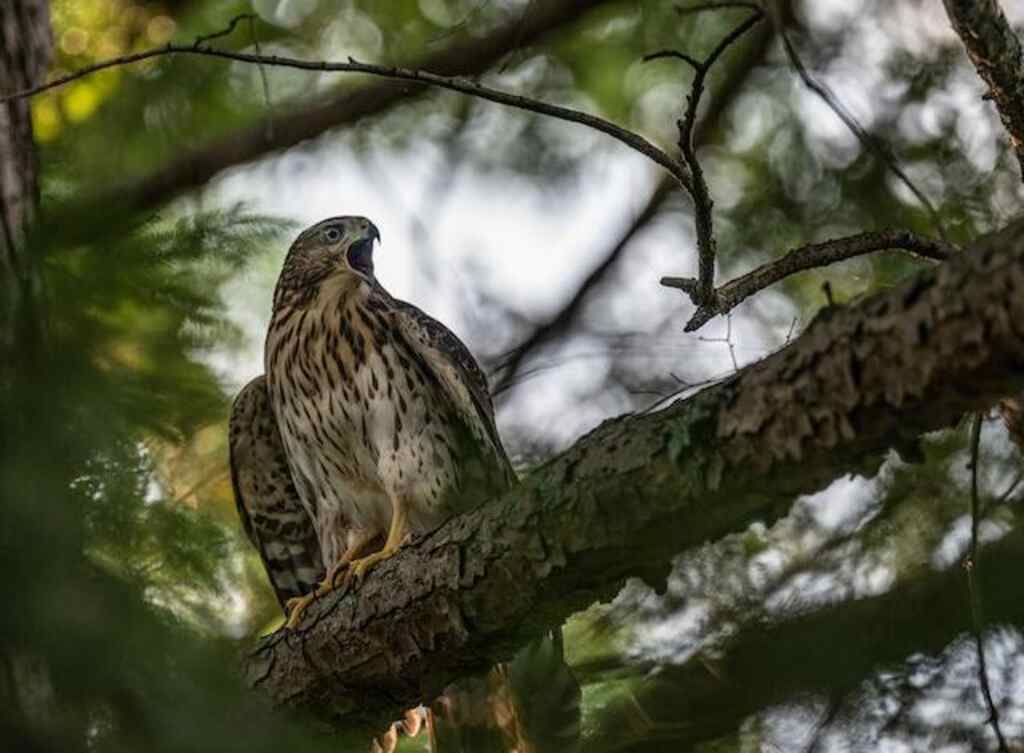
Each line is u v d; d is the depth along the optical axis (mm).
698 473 7875
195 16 16344
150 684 6707
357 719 9898
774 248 15945
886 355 7086
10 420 6875
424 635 9305
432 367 12586
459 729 11367
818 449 7461
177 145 16047
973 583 9492
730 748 11039
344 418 12828
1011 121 9102
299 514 13336
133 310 8641
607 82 16797
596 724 11172
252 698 7297
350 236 13297
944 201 15141
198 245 9367
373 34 16750
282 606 13430
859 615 11016
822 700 10977
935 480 13164
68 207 8484
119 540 7145
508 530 8688
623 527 8242
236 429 13195
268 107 10344
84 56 16000
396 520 12586
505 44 16000
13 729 6570
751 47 16250
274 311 13281
